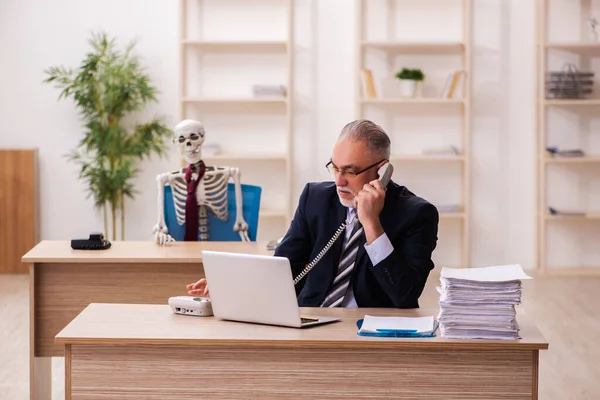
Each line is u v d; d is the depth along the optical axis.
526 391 3.13
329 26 9.23
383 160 3.60
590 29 9.15
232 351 3.15
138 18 9.17
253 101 9.12
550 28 9.20
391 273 3.54
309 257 3.99
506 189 9.34
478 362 3.12
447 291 3.17
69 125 9.23
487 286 3.14
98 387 3.18
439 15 9.24
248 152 9.34
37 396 4.94
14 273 9.07
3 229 9.04
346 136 3.59
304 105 9.29
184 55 9.15
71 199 9.29
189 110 9.28
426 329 3.24
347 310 3.63
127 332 3.22
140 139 8.91
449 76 8.95
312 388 3.15
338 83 9.27
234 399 3.17
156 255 5.01
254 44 9.14
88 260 4.89
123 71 8.85
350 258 3.83
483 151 9.30
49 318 4.94
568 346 6.45
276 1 9.22
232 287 3.34
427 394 3.14
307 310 3.62
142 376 3.17
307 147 9.32
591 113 9.23
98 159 8.91
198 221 5.67
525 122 9.27
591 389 5.48
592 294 8.20
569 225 9.38
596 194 9.33
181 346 3.16
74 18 9.14
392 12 9.24
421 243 3.71
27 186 9.04
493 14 9.20
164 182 5.65
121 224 9.19
